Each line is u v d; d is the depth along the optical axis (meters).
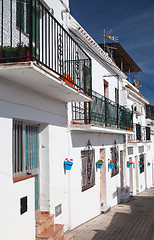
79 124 7.61
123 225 8.54
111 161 11.34
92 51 10.14
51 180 6.42
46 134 6.37
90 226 8.21
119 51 15.01
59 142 7.03
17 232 4.62
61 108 7.23
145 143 19.89
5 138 4.48
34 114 5.63
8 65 3.99
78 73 7.50
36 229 5.31
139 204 13.00
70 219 7.50
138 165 18.52
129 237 7.24
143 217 9.85
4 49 4.45
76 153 8.13
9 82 4.65
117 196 12.88
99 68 11.20
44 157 6.36
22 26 5.64
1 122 4.40
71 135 7.79
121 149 14.00
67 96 6.43
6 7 5.18
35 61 4.21
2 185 4.30
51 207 6.39
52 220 6.02
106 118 10.13
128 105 16.95
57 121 6.93
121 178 14.23
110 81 12.88
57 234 5.59
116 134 13.04
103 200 11.06
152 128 27.34
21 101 5.09
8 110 4.62
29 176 5.10
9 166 4.53
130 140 16.33
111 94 12.98
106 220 9.17
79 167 8.31
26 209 4.94
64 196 7.29
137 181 18.36
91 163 9.41
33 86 5.20
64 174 7.32
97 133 10.19
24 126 5.64
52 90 5.65
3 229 4.25
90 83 7.67
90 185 9.27
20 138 5.46
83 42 9.17
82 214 8.41
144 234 7.57
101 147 10.62
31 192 5.16
